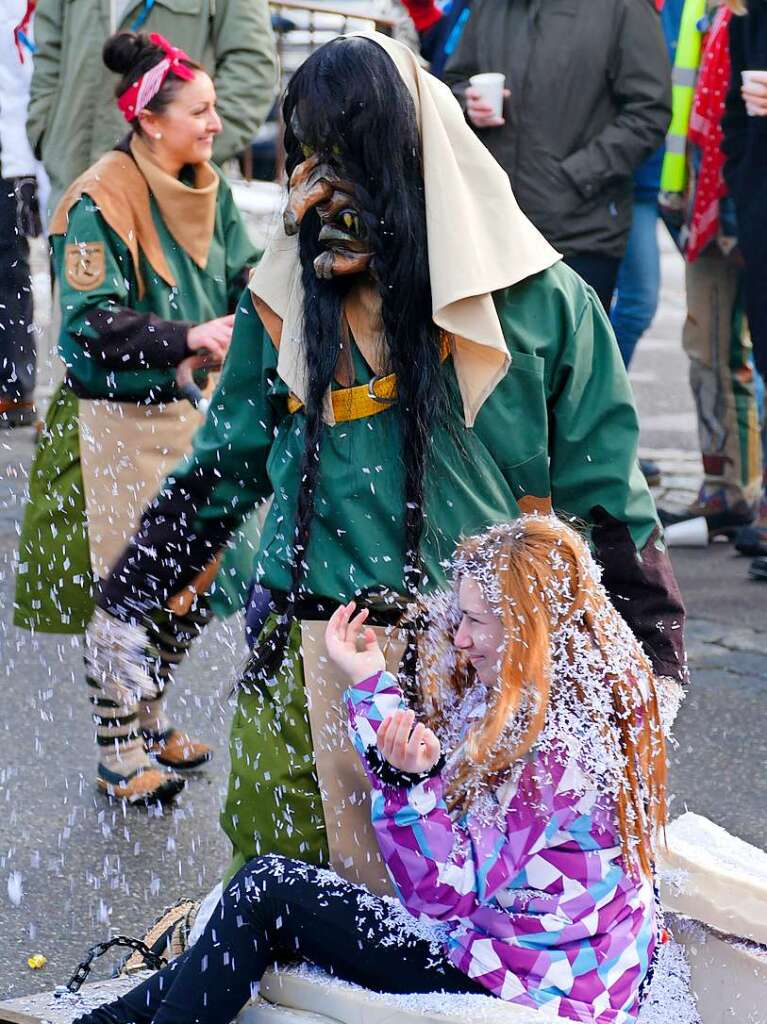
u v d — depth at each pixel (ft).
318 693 11.82
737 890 12.02
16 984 14.69
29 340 33.19
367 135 11.08
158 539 13.25
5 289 32.63
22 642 23.68
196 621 17.39
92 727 20.76
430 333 11.47
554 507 12.28
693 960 12.12
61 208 17.46
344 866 11.87
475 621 11.25
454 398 11.66
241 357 12.57
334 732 11.78
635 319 30.27
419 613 11.70
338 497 11.64
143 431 17.37
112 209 17.24
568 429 12.07
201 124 17.39
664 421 37.35
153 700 18.63
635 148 26.30
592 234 26.63
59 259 17.53
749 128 25.05
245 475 12.96
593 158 26.30
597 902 11.02
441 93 11.56
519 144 26.40
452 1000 10.89
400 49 11.43
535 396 11.77
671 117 26.61
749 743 20.29
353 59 11.13
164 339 16.92
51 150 27.30
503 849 11.01
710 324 27.84
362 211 11.17
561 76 26.14
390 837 11.11
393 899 11.68
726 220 26.96
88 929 15.75
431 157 11.28
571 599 11.11
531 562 11.09
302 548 11.73
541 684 10.92
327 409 11.59
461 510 11.73
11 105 31.27
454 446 11.68
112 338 16.93
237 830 12.23
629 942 11.09
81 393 17.31
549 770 10.93
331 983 11.37
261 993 11.66
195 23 24.88
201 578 15.97
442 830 11.04
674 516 28.96
